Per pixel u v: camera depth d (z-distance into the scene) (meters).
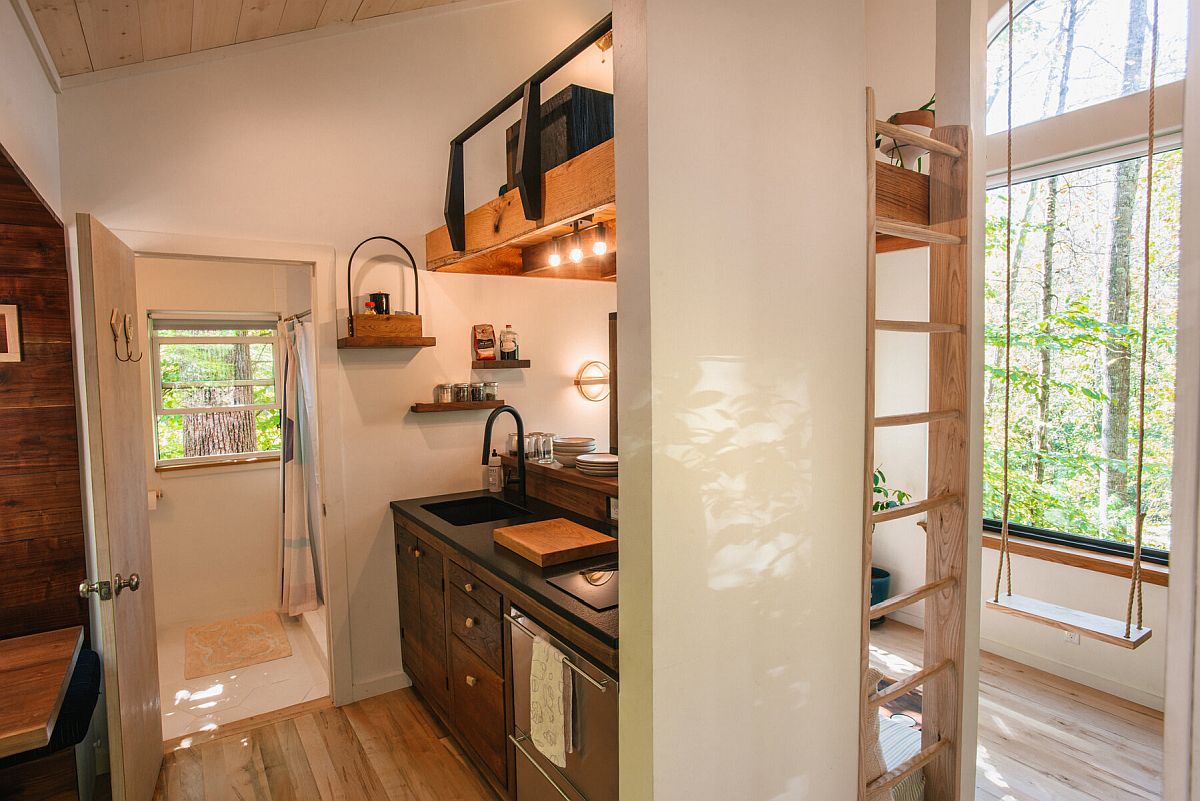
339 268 2.91
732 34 1.25
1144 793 2.33
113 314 2.11
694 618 1.25
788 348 1.38
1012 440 3.44
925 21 3.61
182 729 2.81
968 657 1.83
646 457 1.18
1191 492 1.37
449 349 3.20
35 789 2.00
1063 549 3.17
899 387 3.79
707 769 1.29
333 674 3.00
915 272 3.67
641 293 1.17
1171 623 1.42
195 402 4.19
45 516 2.34
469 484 3.30
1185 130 1.35
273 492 4.29
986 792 2.33
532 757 2.02
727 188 1.25
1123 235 3.00
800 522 1.43
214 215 2.62
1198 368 1.35
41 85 2.08
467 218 2.75
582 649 1.71
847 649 1.56
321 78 2.84
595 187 1.90
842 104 1.47
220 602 4.15
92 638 2.44
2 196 1.99
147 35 2.22
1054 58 3.19
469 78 3.22
